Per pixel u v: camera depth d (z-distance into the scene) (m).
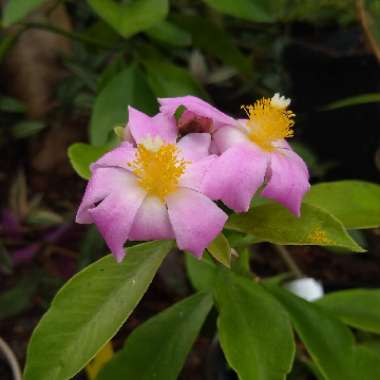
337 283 0.46
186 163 0.29
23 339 0.47
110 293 0.30
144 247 0.31
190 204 0.28
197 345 0.47
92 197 0.28
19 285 0.48
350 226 0.32
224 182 0.28
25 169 0.61
